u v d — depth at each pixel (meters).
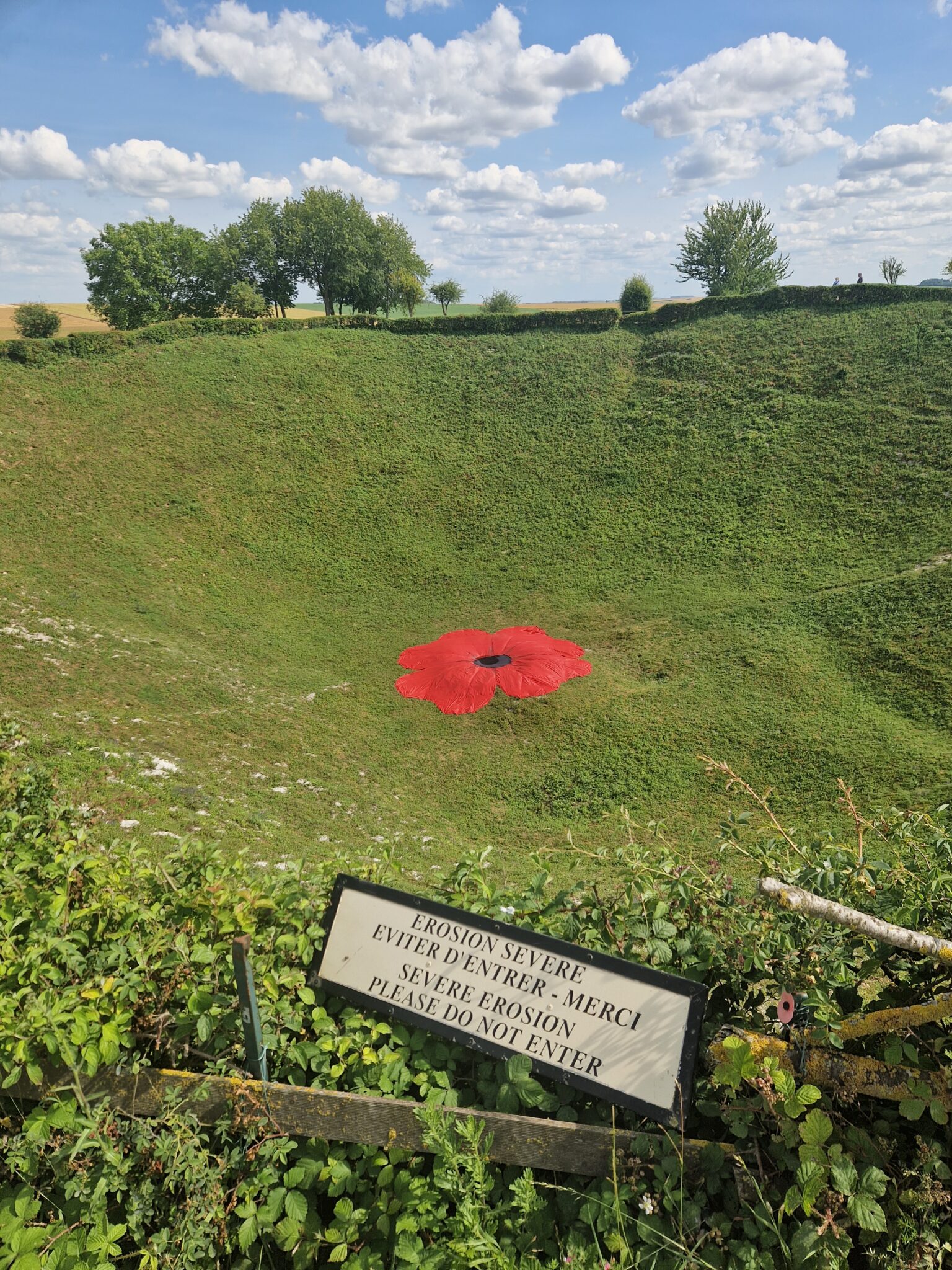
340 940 3.34
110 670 20.17
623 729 20.64
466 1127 2.70
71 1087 3.08
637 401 40.72
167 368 40.47
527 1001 2.97
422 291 67.38
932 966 3.13
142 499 32.25
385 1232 2.74
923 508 29.53
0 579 24.48
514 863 14.76
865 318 41.56
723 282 61.78
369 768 18.72
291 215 62.69
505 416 40.91
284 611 28.14
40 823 4.79
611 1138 2.75
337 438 38.44
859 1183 2.50
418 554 32.59
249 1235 2.78
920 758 17.78
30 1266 2.60
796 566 28.83
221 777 15.75
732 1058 2.65
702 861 5.97
